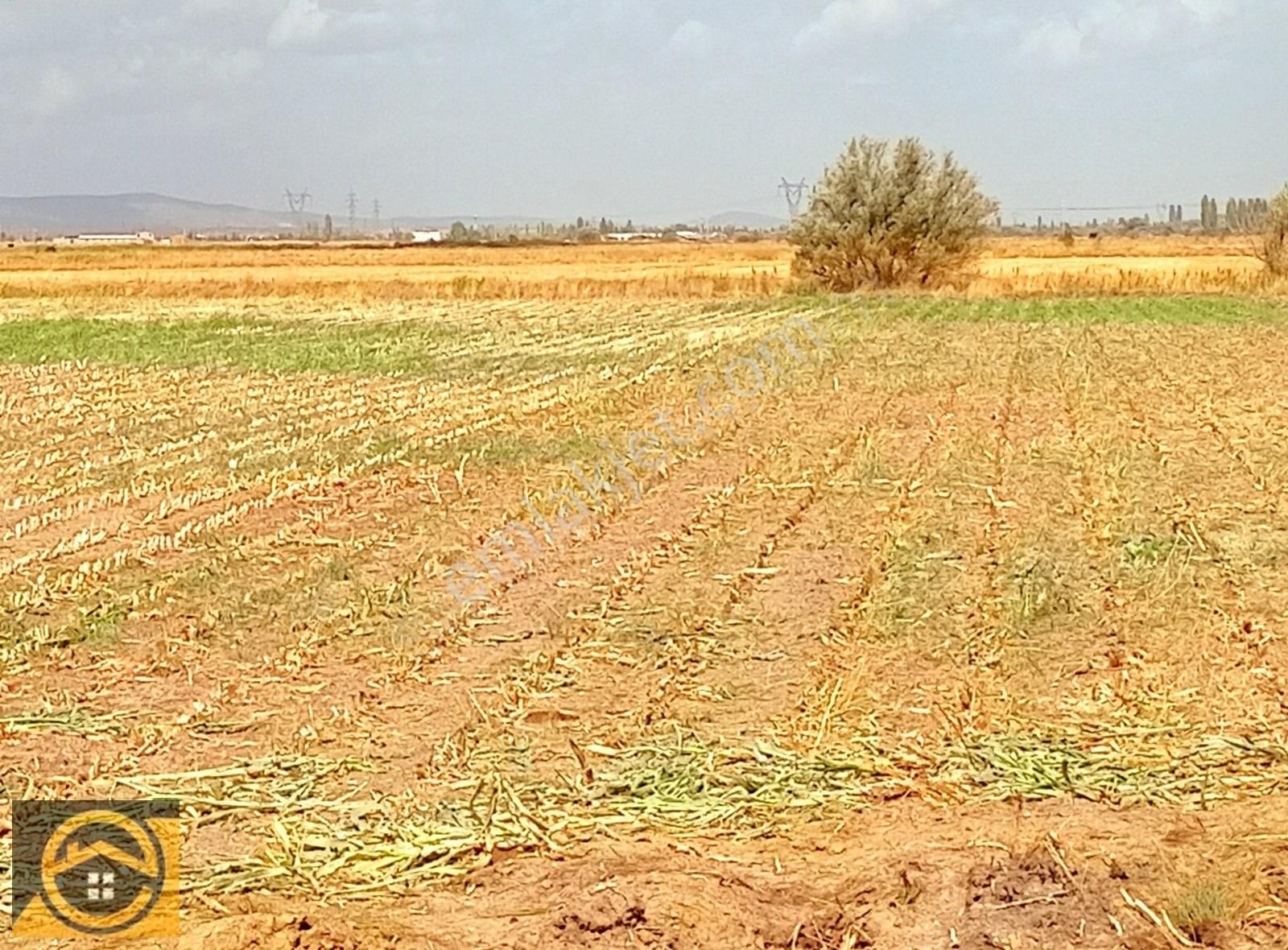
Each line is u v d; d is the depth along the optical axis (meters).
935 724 8.26
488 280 56.78
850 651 9.64
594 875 6.34
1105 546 12.31
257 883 6.40
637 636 10.01
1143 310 42.28
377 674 9.25
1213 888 6.06
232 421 20.80
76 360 29.80
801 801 7.18
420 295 53.75
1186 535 12.63
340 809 7.11
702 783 7.39
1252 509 13.80
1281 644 9.65
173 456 17.67
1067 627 10.04
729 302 48.53
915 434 18.88
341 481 15.88
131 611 10.65
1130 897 6.10
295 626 10.20
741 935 5.89
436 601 10.88
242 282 59.66
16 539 13.25
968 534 12.88
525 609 10.77
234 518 13.93
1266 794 7.26
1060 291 51.62
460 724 8.35
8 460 17.52
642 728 8.23
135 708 8.62
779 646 9.81
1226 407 20.98
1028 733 8.07
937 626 10.05
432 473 16.30
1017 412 20.86
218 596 10.97
